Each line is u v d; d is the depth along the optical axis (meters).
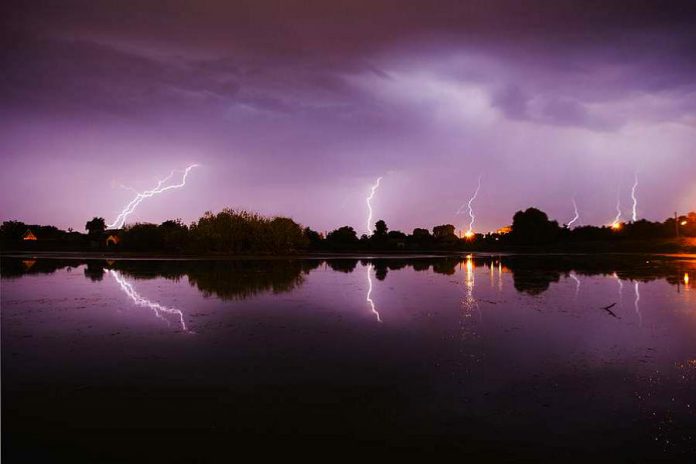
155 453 4.41
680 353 7.89
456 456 4.36
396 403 5.62
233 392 5.97
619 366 7.15
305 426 4.98
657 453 4.45
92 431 4.86
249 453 4.41
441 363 7.26
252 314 11.19
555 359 7.52
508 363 7.29
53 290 15.10
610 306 12.65
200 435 4.77
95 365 7.07
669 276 21.36
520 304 12.99
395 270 24.88
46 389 6.05
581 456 4.39
